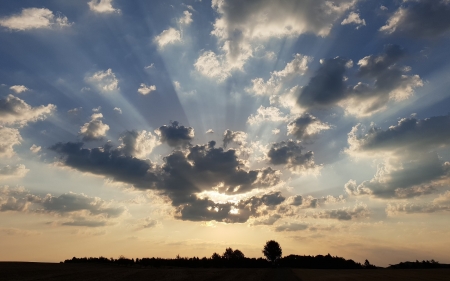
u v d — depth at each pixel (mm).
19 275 51438
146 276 54688
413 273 69438
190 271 70438
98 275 54188
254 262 128500
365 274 67000
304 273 71875
